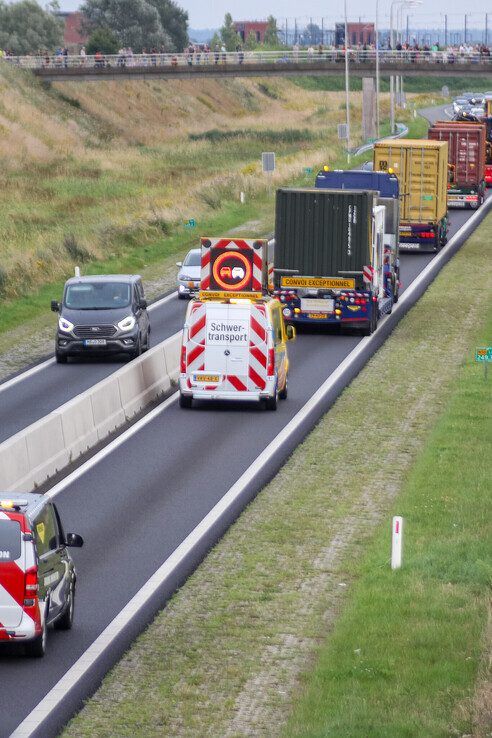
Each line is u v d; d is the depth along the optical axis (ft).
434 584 116.88
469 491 149.69
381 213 276.62
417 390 215.92
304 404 207.10
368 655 98.89
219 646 104.88
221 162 651.66
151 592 119.75
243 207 481.05
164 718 89.86
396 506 145.28
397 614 108.37
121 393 197.88
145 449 178.81
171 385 226.38
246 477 162.40
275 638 106.63
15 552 97.45
